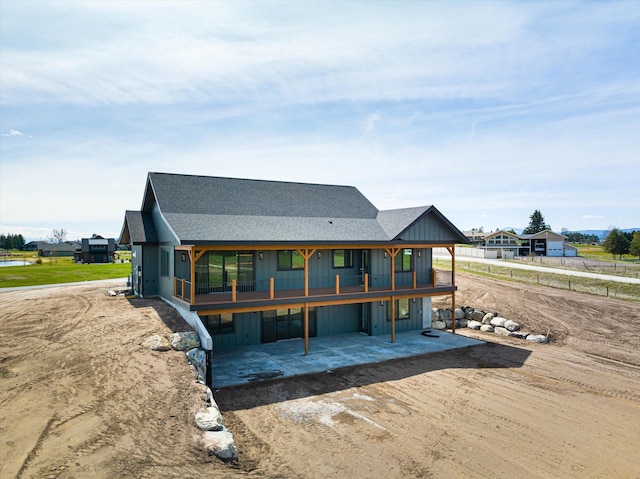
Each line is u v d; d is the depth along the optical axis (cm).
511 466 836
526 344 1852
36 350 1190
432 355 1647
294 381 1318
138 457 725
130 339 1296
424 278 2128
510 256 5053
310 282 1872
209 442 807
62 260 6475
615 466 845
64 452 712
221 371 1395
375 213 2175
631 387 1313
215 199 1814
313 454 864
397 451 884
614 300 2472
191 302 1412
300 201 2038
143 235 1958
